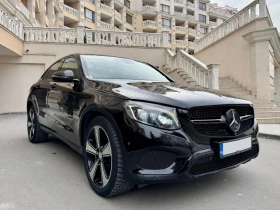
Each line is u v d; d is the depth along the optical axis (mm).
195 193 2340
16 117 8602
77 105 2666
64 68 3621
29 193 2312
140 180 1894
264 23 8484
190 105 1992
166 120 1949
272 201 2203
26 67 10438
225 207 2078
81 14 24547
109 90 2359
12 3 11047
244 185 2555
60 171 2902
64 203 2121
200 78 7918
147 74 3580
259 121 7074
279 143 4762
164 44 12000
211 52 11891
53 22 18047
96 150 2328
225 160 2189
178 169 1911
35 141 4230
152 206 2080
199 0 40062
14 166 3062
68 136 2965
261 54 8523
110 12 28500
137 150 1902
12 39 9023
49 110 3527
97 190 2268
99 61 3391
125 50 11477
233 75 10109
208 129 2061
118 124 2027
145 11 34438
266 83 8438
